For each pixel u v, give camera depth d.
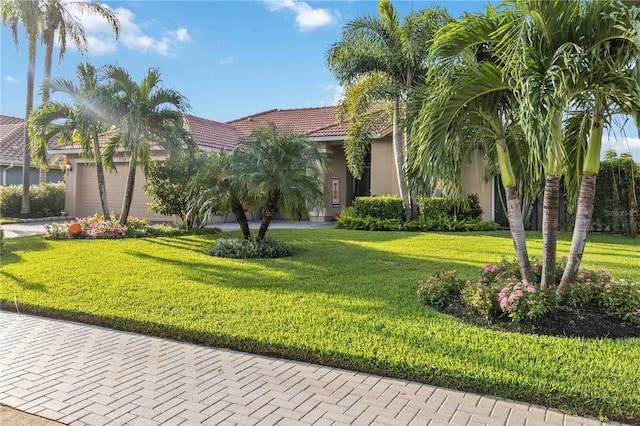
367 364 4.07
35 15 20.53
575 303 5.25
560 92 4.42
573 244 5.50
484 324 5.11
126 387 3.84
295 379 3.97
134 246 11.84
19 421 3.31
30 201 22.11
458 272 7.98
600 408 3.26
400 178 16.52
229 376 4.05
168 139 13.73
